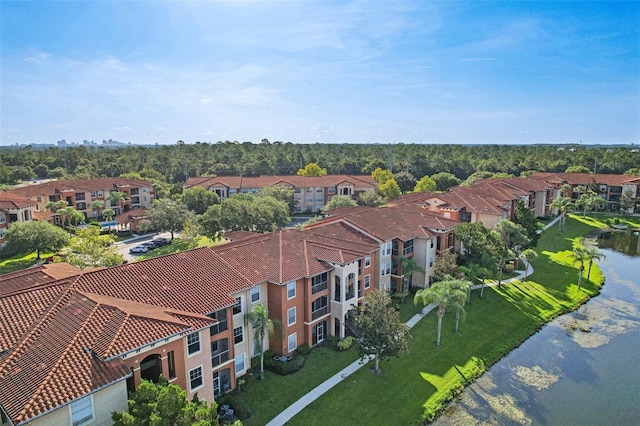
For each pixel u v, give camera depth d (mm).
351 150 167000
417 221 54750
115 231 85250
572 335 43188
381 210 57250
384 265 48188
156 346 23359
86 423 19781
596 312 48844
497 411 31000
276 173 133875
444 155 159375
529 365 37406
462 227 54750
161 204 76625
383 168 134750
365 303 35469
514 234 59594
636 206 106250
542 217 96688
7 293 26250
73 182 97125
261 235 43969
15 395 18734
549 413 30875
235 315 32469
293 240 42031
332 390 31641
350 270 39250
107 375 20203
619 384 34562
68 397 18562
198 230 71312
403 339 33344
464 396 32688
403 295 47969
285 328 35344
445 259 48375
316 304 38094
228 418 28000
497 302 49469
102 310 24234
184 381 25344
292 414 28891
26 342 22406
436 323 43438
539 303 50219
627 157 140000
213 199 88625
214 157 146875
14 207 69438
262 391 31312
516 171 138750
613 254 72562
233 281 32594
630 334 43469
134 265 30938
